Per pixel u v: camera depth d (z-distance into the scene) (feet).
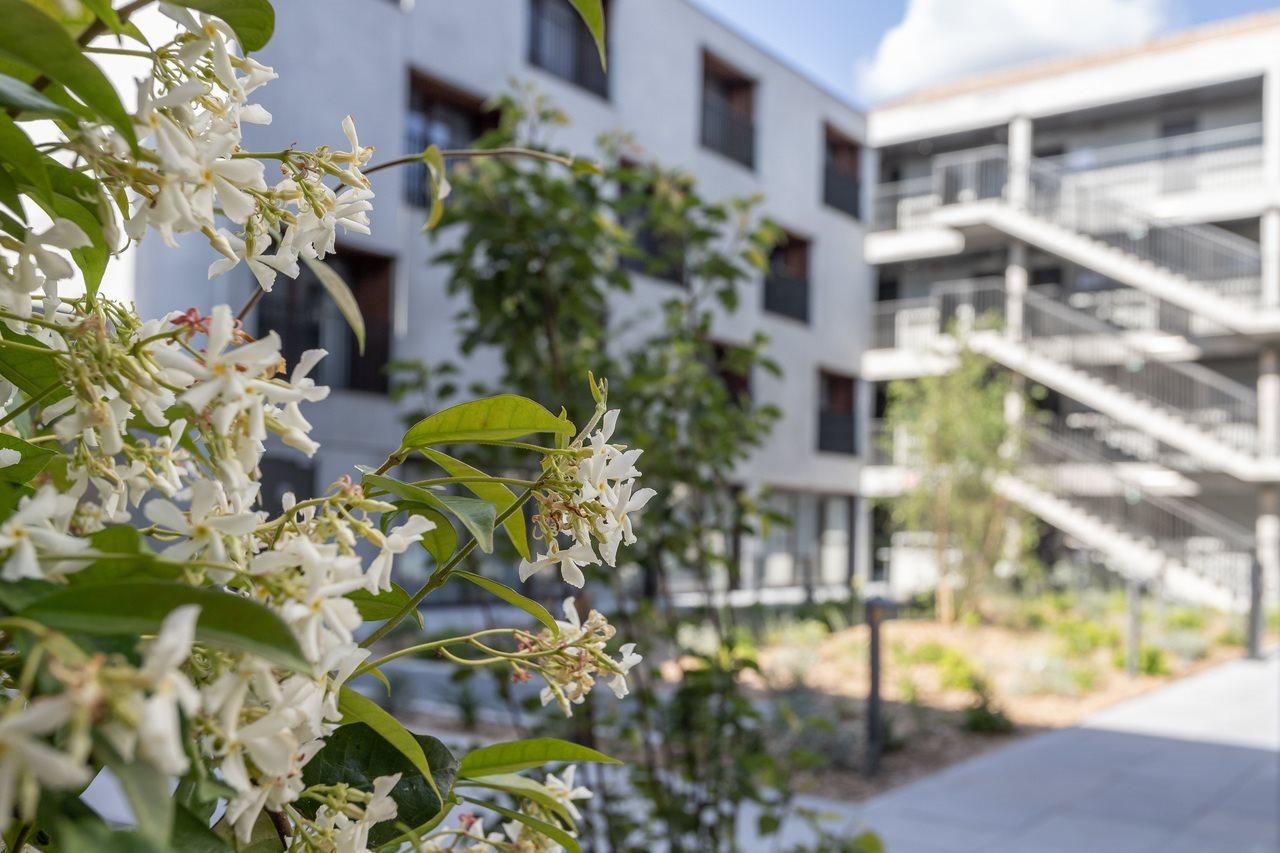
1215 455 49.96
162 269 7.21
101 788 9.12
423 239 28.04
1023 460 49.19
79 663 1.08
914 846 15.21
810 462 55.16
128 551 1.45
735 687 9.39
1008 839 15.70
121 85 4.70
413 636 24.99
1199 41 58.13
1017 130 60.59
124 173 1.60
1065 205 56.85
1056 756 21.63
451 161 10.82
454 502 2.09
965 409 43.75
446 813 2.26
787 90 53.88
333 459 25.71
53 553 1.36
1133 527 51.72
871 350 60.49
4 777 0.95
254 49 1.94
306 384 1.60
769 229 10.57
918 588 48.96
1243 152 58.23
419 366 10.73
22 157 1.63
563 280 10.11
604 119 40.19
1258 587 36.86
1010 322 56.13
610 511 2.03
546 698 2.23
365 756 2.26
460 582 22.16
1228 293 55.06
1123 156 61.93
